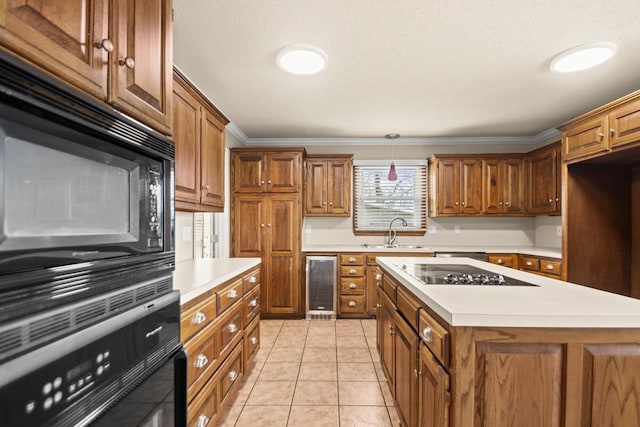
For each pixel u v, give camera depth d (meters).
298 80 2.46
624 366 0.97
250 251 3.66
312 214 4.05
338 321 3.64
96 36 0.69
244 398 2.05
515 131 3.91
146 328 0.78
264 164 3.67
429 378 1.18
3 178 0.47
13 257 0.48
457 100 2.88
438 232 4.31
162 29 0.98
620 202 2.59
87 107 0.62
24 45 0.52
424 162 4.26
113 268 0.70
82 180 0.63
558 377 0.98
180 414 0.94
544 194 3.59
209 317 1.52
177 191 1.62
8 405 0.46
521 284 1.43
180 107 1.66
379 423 1.79
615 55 2.07
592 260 2.57
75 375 0.57
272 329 3.36
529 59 2.13
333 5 1.59
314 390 2.14
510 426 0.98
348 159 4.07
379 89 2.63
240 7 1.61
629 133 2.05
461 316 0.98
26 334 0.49
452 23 1.74
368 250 3.74
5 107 0.47
